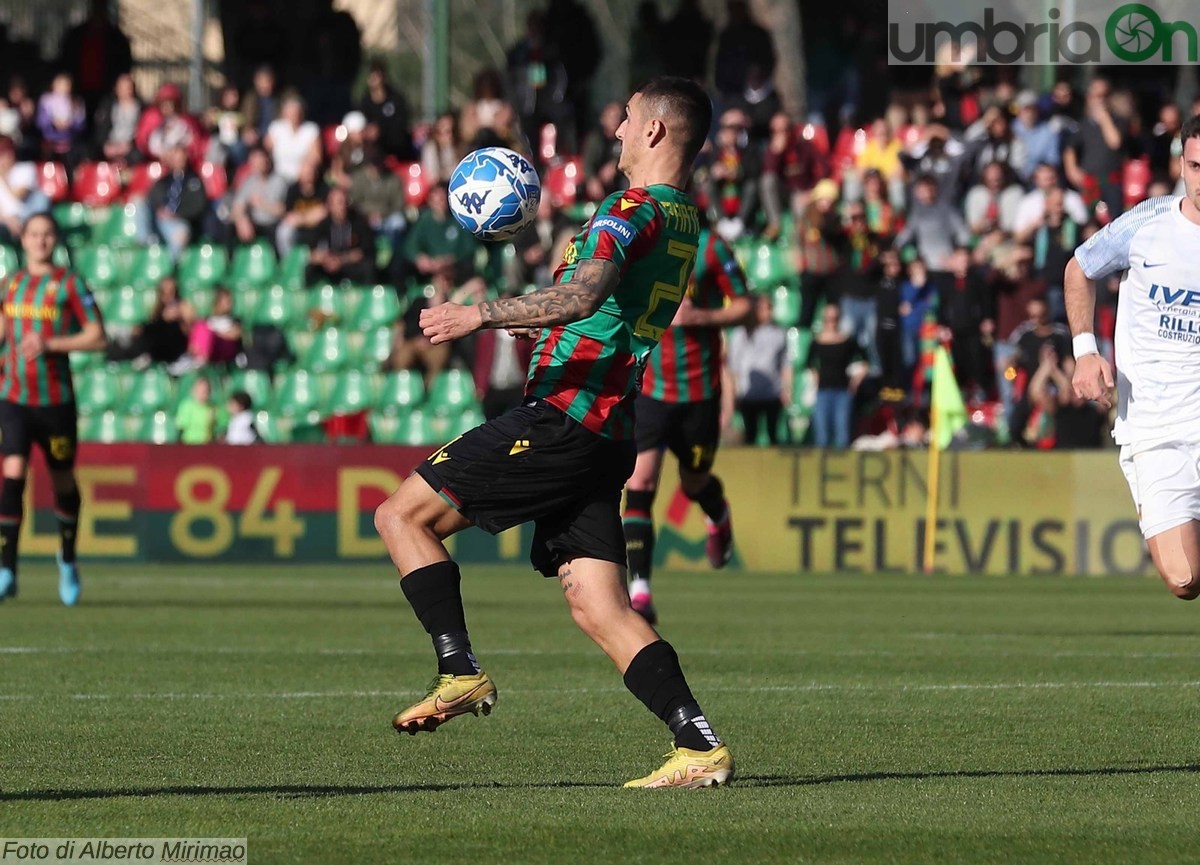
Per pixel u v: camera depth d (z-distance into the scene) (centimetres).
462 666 1723
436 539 1767
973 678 2977
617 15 12550
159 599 4744
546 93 7625
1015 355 6444
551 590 5209
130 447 6244
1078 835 1527
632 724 2361
